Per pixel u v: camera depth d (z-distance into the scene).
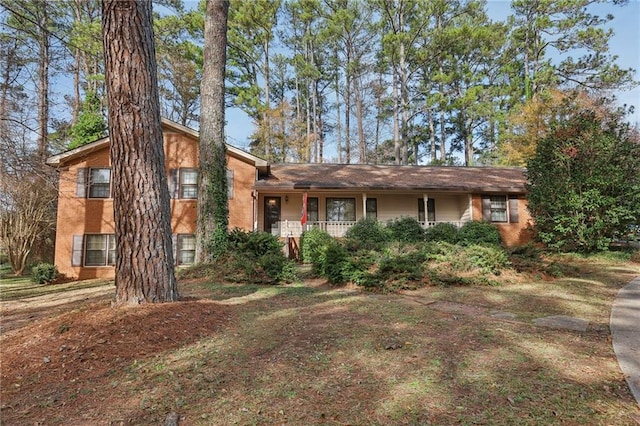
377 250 9.33
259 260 8.95
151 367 3.31
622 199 11.43
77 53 20.64
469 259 8.48
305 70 28.31
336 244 8.99
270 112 25.69
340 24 26.03
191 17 21.95
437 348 3.80
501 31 24.88
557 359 3.48
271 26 26.78
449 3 23.73
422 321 4.88
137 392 2.86
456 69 25.45
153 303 4.80
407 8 23.67
